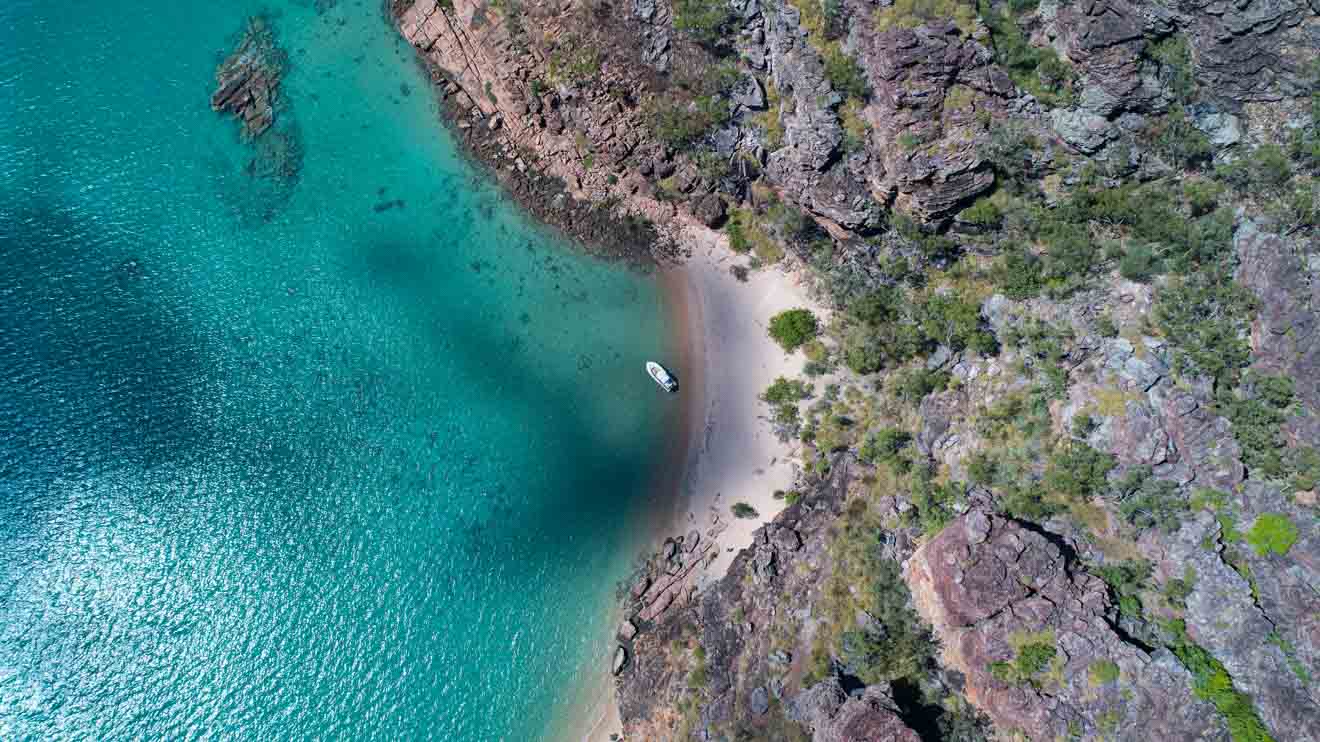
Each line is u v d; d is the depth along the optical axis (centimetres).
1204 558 4803
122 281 7362
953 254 6244
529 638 6544
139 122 7681
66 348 7212
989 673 4894
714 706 5716
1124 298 5525
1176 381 5209
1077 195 5650
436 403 7025
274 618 6644
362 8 7675
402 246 7338
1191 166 5425
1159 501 4994
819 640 5569
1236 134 5225
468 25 7412
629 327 7069
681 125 6744
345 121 7544
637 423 6894
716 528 6556
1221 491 4934
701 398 6862
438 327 7175
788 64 6172
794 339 6688
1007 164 5709
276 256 7375
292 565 6744
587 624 6544
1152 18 5144
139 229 7481
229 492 6906
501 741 6353
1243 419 4950
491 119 7344
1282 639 4519
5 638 6588
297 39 7700
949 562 5109
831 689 5188
